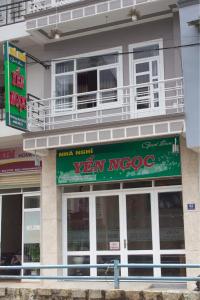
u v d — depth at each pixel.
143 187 13.04
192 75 11.73
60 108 14.15
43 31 13.95
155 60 13.29
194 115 11.59
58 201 13.77
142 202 13.02
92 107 13.80
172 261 12.43
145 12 13.05
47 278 9.65
